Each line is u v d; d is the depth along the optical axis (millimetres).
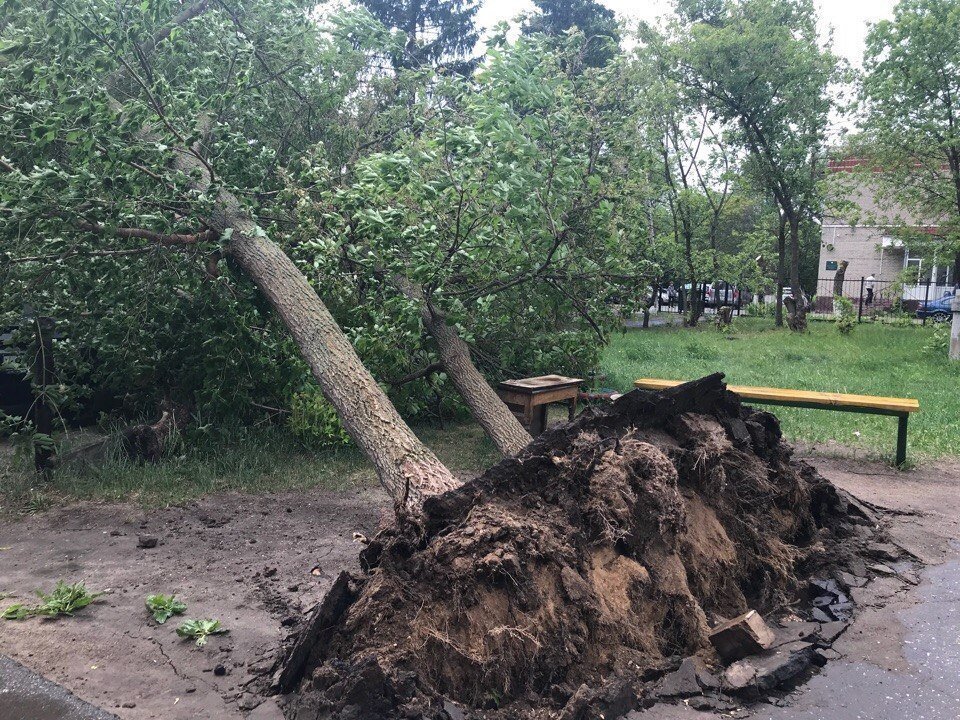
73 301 6715
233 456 6688
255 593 4164
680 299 30062
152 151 6262
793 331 22156
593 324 8016
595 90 7672
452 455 7141
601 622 3205
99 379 7785
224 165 7105
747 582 4055
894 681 3281
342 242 7152
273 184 7848
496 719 2867
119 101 7496
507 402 7180
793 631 3693
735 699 3123
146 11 6496
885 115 18422
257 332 7148
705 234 28891
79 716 2902
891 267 33125
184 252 6855
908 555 4754
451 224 6922
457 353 7035
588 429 3912
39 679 3180
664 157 22094
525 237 6898
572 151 7078
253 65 8062
